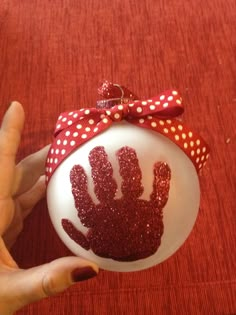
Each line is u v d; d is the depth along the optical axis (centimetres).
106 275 20
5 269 17
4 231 19
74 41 28
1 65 27
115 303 20
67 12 30
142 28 29
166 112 16
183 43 28
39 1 30
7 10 30
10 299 15
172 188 15
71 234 15
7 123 19
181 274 20
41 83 26
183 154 16
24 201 21
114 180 15
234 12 29
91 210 15
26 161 21
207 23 29
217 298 20
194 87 26
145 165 15
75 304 20
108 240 15
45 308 20
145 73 27
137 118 16
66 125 16
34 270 15
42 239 22
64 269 14
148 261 16
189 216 16
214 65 27
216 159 23
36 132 24
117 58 27
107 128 15
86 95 26
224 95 25
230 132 24
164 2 30
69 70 27
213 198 22
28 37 29
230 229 21
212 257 21
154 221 15
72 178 15
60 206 15
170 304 20
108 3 30
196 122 24
